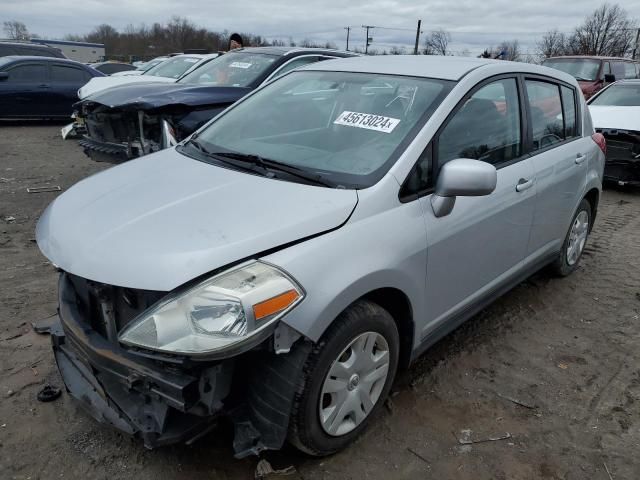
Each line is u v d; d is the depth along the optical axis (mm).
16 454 2402
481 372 3203
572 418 2830
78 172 7859
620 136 7422
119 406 2182
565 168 3850
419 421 2750
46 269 4297
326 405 2322
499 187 3090
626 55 52719
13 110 12250
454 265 2832
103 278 2039
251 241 2062
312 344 2133
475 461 2508
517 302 4145
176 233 2117
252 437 2186
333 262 2154
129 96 5594
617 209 6957
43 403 2730
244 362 2172
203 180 2594
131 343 1974
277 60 6684
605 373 3250
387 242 2363
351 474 2389
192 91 5719
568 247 4398
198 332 1898
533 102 3584
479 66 3186
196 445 2500
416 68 3154
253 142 3033
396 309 2645
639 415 2867
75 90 12922
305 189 2428
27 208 5941
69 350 2576
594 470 2486
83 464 2371
